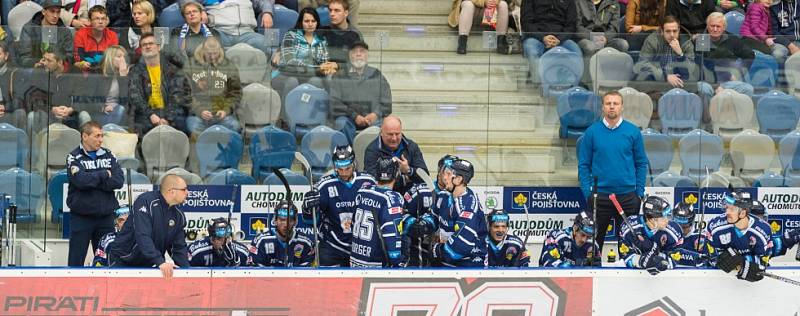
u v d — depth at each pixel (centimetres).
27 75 1897
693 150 2006
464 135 1986
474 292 1616
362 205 1677
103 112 1917
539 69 1984
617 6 2256
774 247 1836
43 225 1909
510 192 1994
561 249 1858
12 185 1900
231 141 1944
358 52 1955
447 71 1973
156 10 2138
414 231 1705
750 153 2016
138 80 1920
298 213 1950
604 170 1908
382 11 2422
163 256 1599
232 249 1781
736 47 2000
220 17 2100
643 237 1783
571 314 1630
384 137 1833
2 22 2209
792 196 2025
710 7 2256
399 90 1969
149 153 1930
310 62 1948
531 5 2180
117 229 1761
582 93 1991
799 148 2020
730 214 1756
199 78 1931
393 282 1608
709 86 2005
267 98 1945
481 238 1719
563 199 2000
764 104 2012
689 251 1827
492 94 1983
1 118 1895
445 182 1709
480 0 2241
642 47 1991
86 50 1906
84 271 1567
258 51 1939
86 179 1803
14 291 1559
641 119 1998
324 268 1600
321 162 1961
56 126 1906
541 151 1995
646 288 1639
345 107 1958
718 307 1645
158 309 1578
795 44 2009
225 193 1947
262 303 1593
